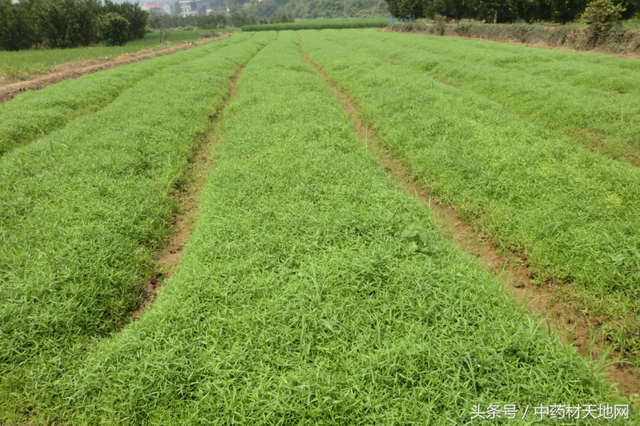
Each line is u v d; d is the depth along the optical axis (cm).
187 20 10738
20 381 305
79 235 447
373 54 2256
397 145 770
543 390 266
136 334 329
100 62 2078
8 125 884
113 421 271
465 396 266
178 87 1280
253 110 975
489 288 362
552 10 2355
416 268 369
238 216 491
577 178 533
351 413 260
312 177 573
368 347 302
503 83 1136
